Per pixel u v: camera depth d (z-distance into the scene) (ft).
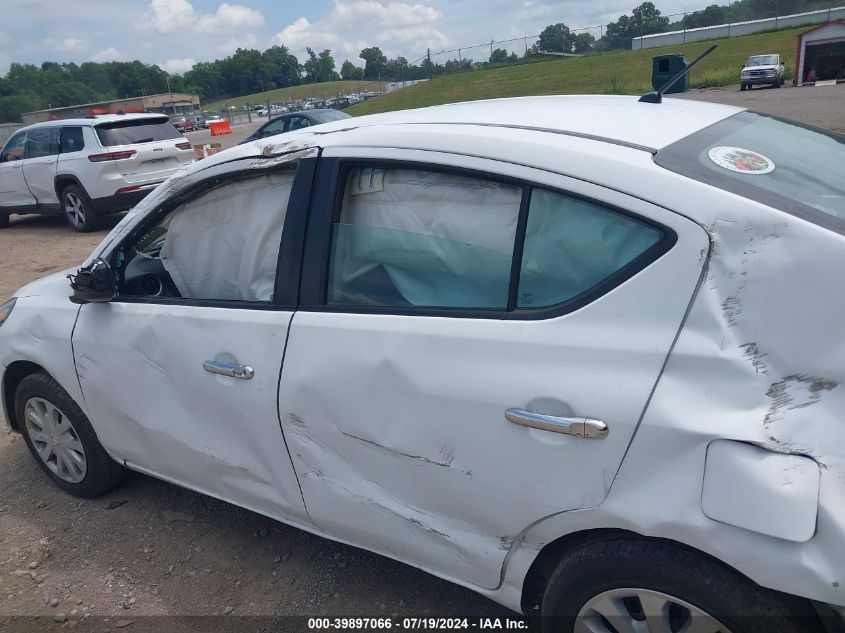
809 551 4.93
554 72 170.81
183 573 9.48
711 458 5.29
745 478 5.11
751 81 111.34
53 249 33.09
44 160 36.88
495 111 8.05
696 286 5.56
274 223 8.20
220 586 9.18
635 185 5.95
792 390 5.22
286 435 7.83
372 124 7.91
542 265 6.37
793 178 6.38
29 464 12.68
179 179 8.95
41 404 11.17
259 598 8.91
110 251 9.64
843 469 4.99
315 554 9.65
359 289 7.43
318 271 7.61
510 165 6.54
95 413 10.14
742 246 5.49
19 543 10.36
